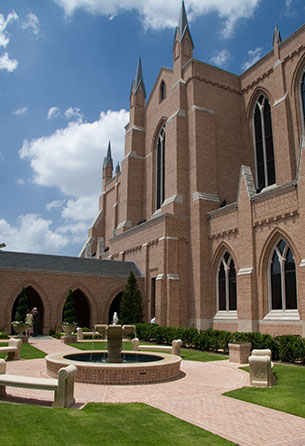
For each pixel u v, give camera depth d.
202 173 34.69
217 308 31.20
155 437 7.50
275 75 33.66
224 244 30.61
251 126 37.09
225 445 7.24
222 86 37.94
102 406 9.82
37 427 7.69
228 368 17.30
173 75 39.88
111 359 16.47
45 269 33.41
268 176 34.38
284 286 24.73
